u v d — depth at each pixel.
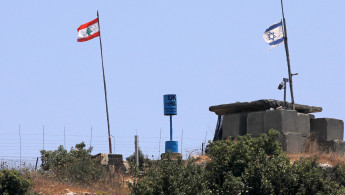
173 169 95.88
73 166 123.81
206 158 118.81
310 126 130.38
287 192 97.25
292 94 131.50
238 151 101.00
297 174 98.31
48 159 129.38
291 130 123.50
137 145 128.38
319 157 117.19
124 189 116.19
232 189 93.94
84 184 120.56
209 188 97.75
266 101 128.25
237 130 129.62
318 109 135.75
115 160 131.25
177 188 92.81
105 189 116.81
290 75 132.00
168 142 149.25
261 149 100.38
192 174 97.88
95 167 125.31
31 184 112.50
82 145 135.62
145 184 94.56
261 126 124.81
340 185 105.00
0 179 109.25
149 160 127.00
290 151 121.94
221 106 134.25
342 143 128.38
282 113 122.62
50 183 117.38
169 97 153.75
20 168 121.31
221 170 99.81
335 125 129.75
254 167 97.31
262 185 95.25
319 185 98.06
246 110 133.12
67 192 112.56
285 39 133.12
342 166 109.12
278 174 97.12
